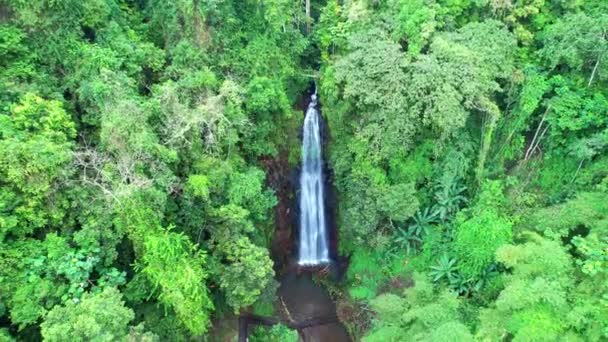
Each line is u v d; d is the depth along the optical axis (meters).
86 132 17.41
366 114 21.03
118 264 17.27
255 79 20.42
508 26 20.98
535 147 21.02
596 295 14.16
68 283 14.50
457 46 19.02
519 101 20.11
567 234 16.75
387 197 20.86
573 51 18.28
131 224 15.39
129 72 18.47
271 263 17.95
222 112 18.09
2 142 13.59
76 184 15.31
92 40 18.91
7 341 12.92
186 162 17.89
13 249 14.02
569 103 18.91
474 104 19.38
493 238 18.31
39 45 17.08
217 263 18.06
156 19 20.61
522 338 13.71
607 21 17.88
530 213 19.89
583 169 19.58
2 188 13.87
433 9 19.88
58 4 16.91
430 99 18.83
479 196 20.81
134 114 15.41
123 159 15.33
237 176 18.89
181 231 17.75
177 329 17.12
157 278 15.08
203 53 19.94
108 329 12.61
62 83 17.64
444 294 17.42
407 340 16.34
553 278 14.79
